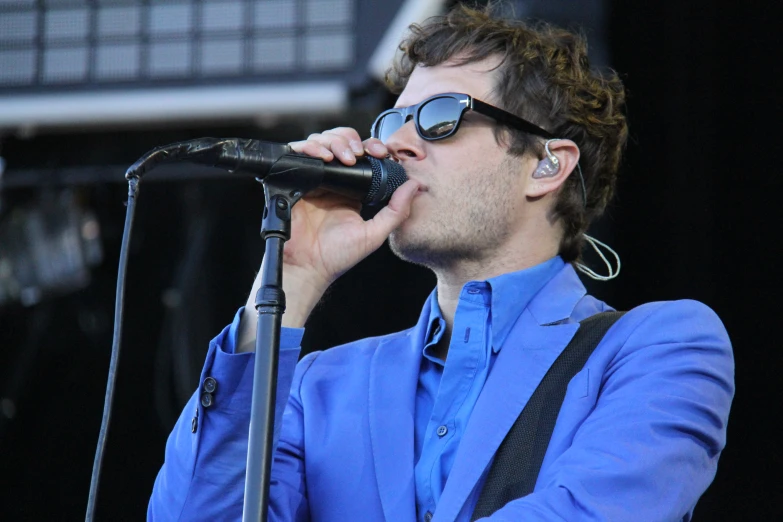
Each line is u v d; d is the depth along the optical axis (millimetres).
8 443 15312
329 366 7418
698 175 12781
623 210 12852
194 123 12242
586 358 6645
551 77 7762
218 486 6195
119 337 5543
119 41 11875
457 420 6676
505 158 7367
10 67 11969
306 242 6633
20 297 14219
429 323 7273
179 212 14562
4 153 13648
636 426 5988
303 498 6844
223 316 14375
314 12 11570
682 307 6691
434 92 7531
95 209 14297
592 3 11312
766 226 12688
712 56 12812
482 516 6121
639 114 12906
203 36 11766
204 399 6199
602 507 5648
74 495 15125
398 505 6418
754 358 12703
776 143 12695
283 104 11594
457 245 7148
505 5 9273
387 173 6680
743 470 12609
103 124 12336
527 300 7059
